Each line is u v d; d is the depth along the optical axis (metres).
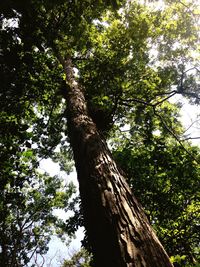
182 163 8.74
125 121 12.80
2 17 4.34
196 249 10.45
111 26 11.22
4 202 7.18
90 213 3.02
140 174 8.80
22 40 4.46
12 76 4.76
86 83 10.03
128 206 2.89
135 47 10.85
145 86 11.26
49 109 10.85
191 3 10.90
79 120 5.42
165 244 8.86
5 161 6.58
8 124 5.77
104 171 3.51
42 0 5.67
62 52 8.00
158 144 9.36
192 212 9.37
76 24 7.15
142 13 10.93
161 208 8.96
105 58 10.69
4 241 18.19
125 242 2.35
